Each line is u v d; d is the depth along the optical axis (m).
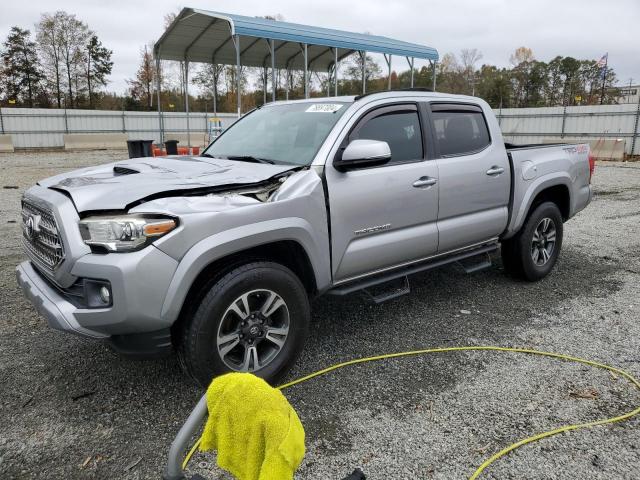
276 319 3.39
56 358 3.76
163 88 54.75
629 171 17.84
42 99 57.16
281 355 3.35
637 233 7.96
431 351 3.91
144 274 2.76
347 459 2.68
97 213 2.93
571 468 2.60
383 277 4.14
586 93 62.25
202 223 2.93
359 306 4.86
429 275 5.80
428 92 4.55
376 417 3.05
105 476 2.56
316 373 3.55
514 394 3.30
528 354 3.88
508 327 4.38
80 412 3.09
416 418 3.04
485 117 4.95
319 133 3.88
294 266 3.63
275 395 1.51
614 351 3.92
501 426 2.96
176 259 2.85
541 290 5.33
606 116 26.20
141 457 2.70
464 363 3.73
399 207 4.02
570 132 27.44
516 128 29.22
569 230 8.20
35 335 4.13
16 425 2.96
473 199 4.64
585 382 3.46
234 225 3.05
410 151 4.21
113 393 3.30
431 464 2.64
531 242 5.33
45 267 3.21
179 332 3.07
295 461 1.43
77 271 2.85
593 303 4.95
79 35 57.53
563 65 63.75
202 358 3.00
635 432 2.90
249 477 1.45
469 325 4.42
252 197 3.27
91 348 3.92
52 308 2.93
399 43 16.11
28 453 2.72
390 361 3.76
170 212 2.86
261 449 1.45
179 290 2.85
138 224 2.77
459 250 4.73
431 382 3.46
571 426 2.95
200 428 2.94
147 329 2.85
